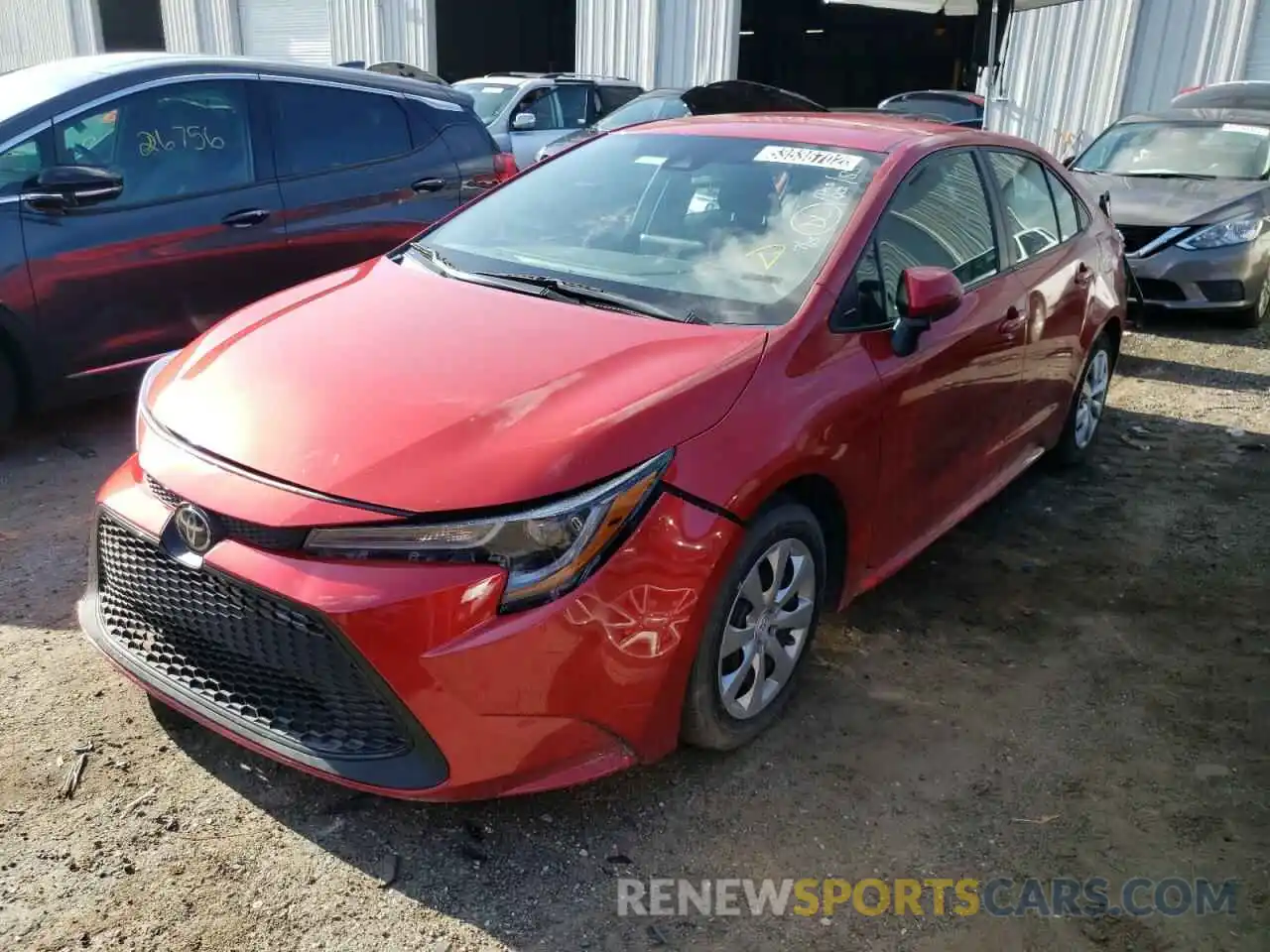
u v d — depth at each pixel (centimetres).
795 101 1010
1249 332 820
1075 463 524
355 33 1812
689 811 271
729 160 368
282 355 285
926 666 343
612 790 277
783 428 273
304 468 239
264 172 539
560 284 323
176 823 256
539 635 229
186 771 274
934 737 306
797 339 291
